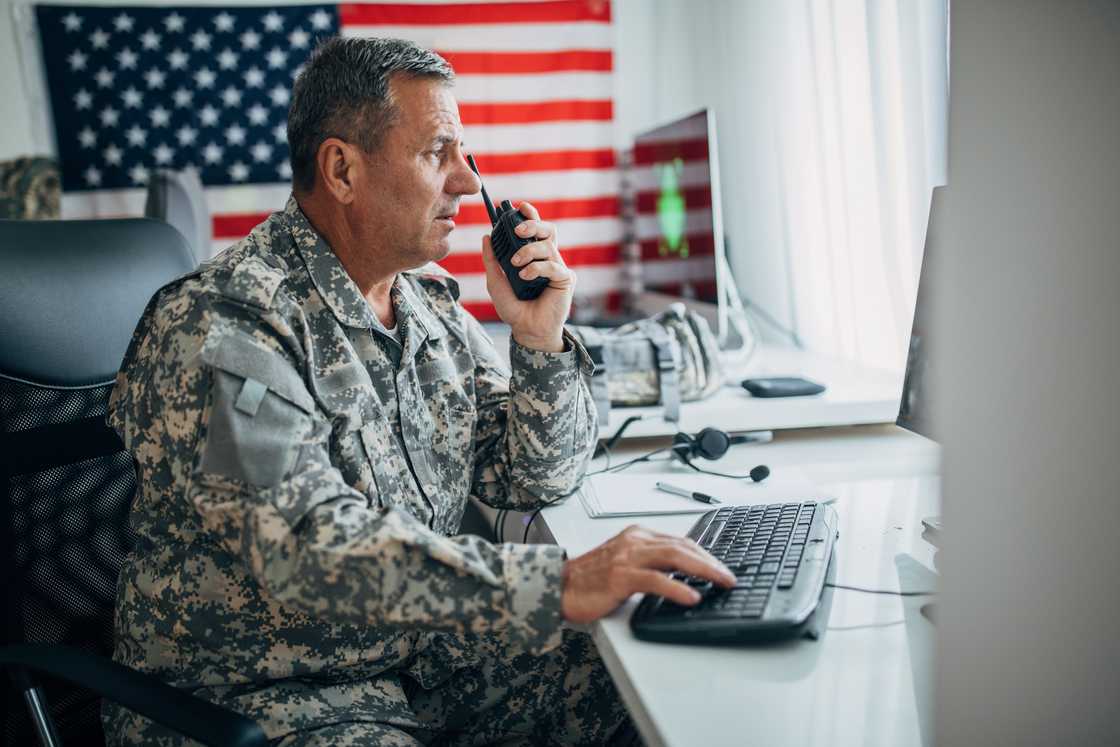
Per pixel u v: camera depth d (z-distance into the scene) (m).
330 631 0.97
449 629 0.80
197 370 0.89
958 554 0.52
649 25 3.37
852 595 0.83
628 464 1.38
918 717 0.61
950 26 0.52
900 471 1.29
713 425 1.56
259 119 3.41
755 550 0.88
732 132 2.93
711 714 0.63
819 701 0.64
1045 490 0.52
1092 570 0.53
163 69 3.36
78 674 0.80
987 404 0.52
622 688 0.71
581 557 0.83
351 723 0.92
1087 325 0.52
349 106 1.00
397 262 1.07
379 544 0.81
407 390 1.08
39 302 1.02
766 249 2.69
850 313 2.16
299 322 0.96
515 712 1.13
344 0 3.37
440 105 1.02
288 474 0.86
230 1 3.35
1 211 3.32
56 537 1.02
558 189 3.43
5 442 0.98
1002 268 0.52
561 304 1.13
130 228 1.20
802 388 1.67
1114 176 0.52
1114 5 0.51
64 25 3.30
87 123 3.35
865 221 2.04
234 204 3.44
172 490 0.93
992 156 0.52
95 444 1.06
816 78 2.23
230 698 0.94
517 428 1.16
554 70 3.38
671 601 0.78
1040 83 0.51
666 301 2.42
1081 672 0.53
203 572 0.94
